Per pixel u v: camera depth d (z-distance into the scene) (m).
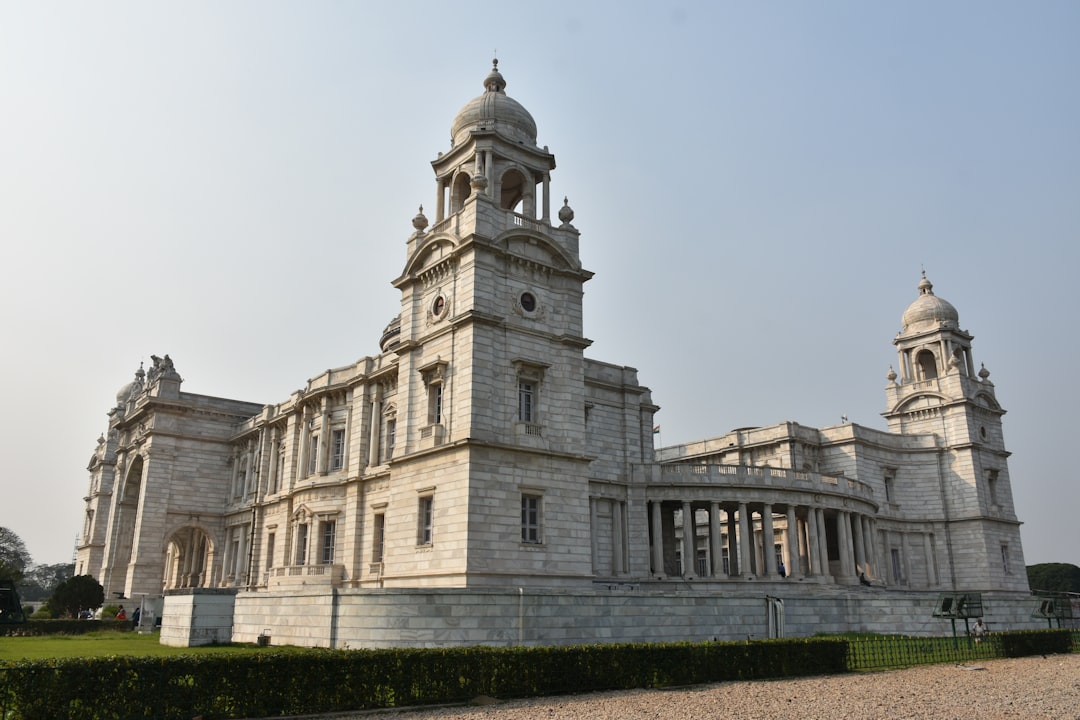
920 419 92.94
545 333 52.31
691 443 93.94
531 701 26.34
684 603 40.09
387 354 64.94
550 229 55.41
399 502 52.06
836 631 45.81
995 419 94.38
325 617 37.09
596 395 66.50
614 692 28.28
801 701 25.94
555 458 50.28
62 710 21.14
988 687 29.41
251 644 42.97
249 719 23.08
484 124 58.59
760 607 43.00
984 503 87.44
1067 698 26.61
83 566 110.56
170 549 99.25
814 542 67.50
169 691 22.42
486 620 34.34
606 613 37.31
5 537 174.38
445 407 49.72
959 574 86.75
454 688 26.22
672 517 71.44
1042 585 152.38
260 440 80.75
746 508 65.38
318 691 24.27
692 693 27.91
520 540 47.31
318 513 65.50
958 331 96.38
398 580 50.28
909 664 37.56
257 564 76.38
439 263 52.69
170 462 85.06
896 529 87.81
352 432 65.81
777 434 85.69
